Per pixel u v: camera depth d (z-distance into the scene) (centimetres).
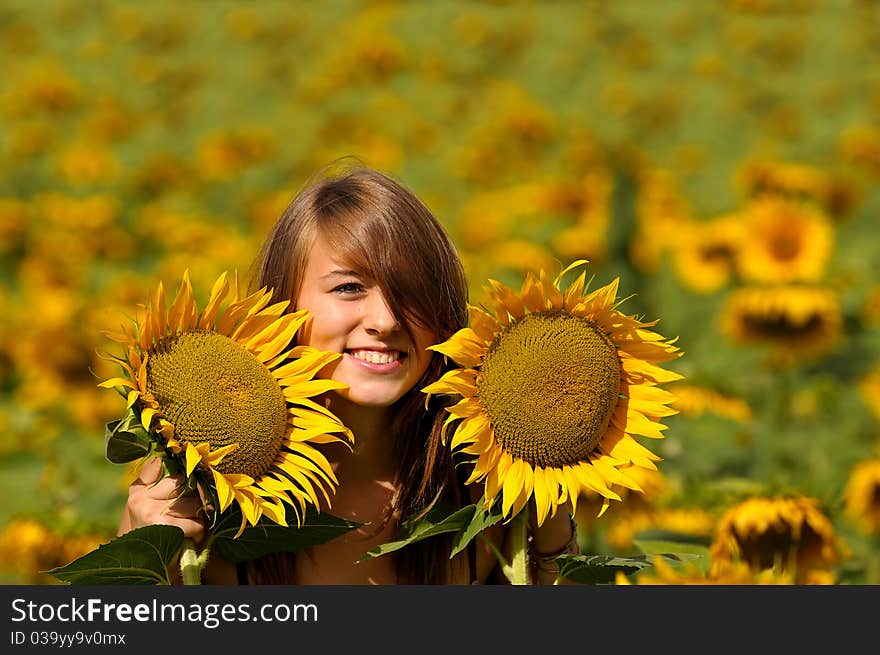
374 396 377
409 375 382
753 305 923
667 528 552
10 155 1703
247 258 1212
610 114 2238
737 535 496
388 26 2961
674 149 1922
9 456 736
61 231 1293
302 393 351
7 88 2362
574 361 337
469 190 1595
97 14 3133
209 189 1577
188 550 344
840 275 995
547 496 337
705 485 557
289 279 388
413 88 2386
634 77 2541
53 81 2195
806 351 930
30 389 903
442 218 1356
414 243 383
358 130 1916
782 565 496
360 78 2491
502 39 2803
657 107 2214
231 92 2366
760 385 925
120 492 673
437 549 398
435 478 391
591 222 1255
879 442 770
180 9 3130
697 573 397
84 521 601
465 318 402
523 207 1320
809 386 945
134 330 334
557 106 2352
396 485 399
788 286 924
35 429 838
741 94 2291
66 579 332
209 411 329
